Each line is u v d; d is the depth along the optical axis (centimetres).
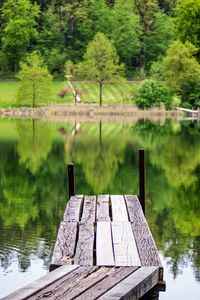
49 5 13138
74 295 888
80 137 5106
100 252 1125
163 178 2859
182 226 1878
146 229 1320
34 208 2175
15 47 12069
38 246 1652
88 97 9438
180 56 8288
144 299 1029
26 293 894
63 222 1383
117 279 965
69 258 1100
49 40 12494
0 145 4481
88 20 12500
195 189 2555
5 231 1822
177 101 8669
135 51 12000
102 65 9056
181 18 9944
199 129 5900
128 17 12212
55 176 2983
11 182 2797
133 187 2642
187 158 3594
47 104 8769
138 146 4328
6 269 1463
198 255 1555
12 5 12388
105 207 1564
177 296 1270
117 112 8344
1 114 8556
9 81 11194
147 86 8281
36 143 4612
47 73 8762
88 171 3142
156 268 1033
